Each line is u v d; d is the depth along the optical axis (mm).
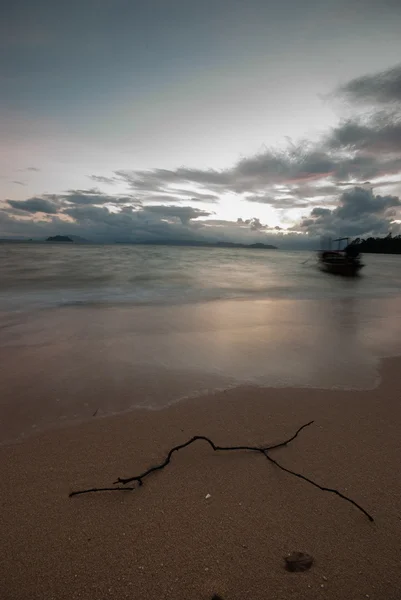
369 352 5215
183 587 1619
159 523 1979
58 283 13055
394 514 2059
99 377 4070
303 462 2553
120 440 2816
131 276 16359
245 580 1653
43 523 1961
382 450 2715
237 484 2314
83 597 1566
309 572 1693
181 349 5172
